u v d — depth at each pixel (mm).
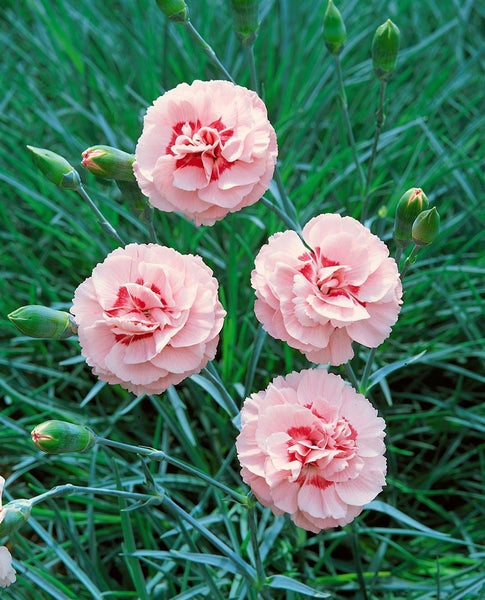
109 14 742
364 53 710
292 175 641
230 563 428
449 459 564
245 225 600
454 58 705
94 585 475
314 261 390
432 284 583
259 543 497
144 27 711
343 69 682
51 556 517
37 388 582
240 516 514
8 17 733
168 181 409
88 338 384
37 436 387
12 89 692
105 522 526
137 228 611
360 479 382
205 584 469
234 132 405
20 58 747
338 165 622
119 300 384
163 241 599
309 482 378
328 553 494
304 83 681
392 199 603
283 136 645
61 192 617
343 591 523
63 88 685
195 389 536
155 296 376
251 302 566
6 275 606
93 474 508
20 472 527
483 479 537
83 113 643
